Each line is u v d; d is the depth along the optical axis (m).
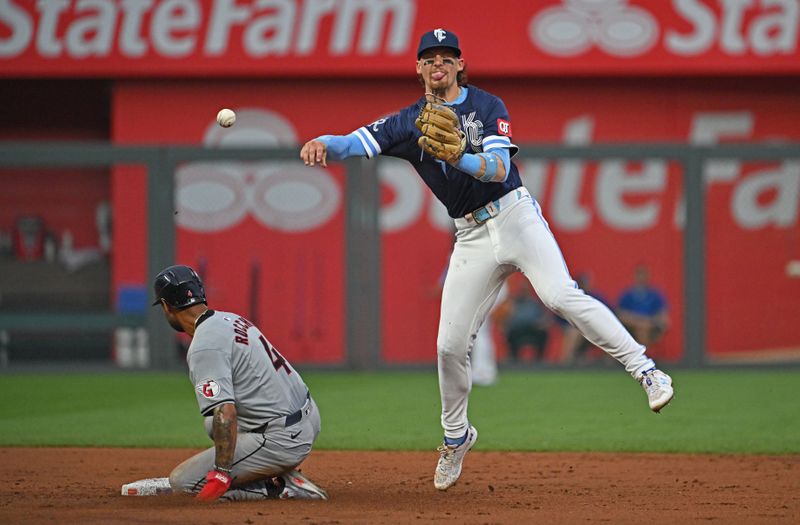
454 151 20.66
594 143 58.03
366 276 57.50
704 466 29.34
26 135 63.81
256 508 21.89
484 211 22.55
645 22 59.06
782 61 58.84
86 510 21.72
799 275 60.06
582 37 59.06
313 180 59.62
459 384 23.92
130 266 59.34
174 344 58.16
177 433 36.00
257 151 57.84
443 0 58.97
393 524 20.53
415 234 60.19
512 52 59.06
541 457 31.03
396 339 59.75
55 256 60.50
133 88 60.56
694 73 59.25
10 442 33.91
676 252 60.44
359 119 61.03
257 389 22.39
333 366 57.41
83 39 58.56
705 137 61.50
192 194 59.59
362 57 59.09
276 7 58.88
